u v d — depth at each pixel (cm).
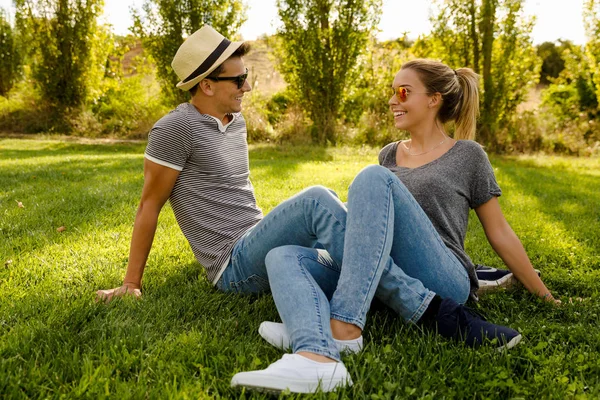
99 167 757
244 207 243
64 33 1560
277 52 1424
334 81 1343
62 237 348
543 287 242
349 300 180
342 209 203
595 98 1451
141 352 176
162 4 1391
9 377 155
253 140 1388
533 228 417
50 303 225
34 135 1523
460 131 242
